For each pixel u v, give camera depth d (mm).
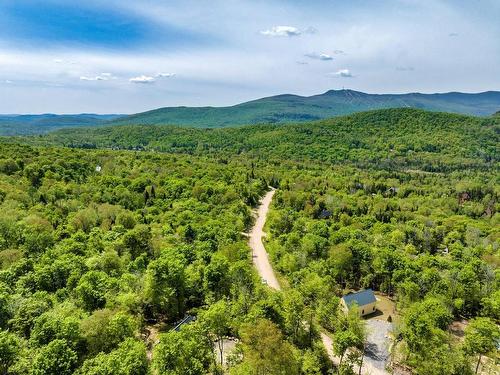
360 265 108500
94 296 72375
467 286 94062
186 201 175375
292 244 122312
